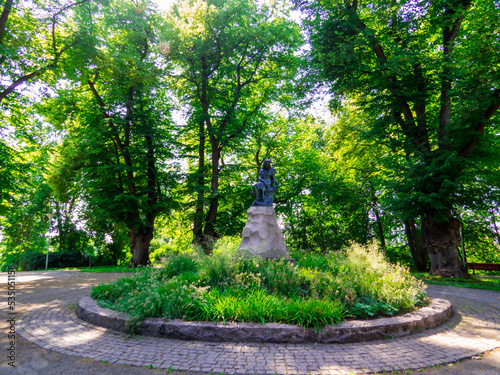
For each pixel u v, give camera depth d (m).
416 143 14.12
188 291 5.68
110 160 19.33
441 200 12.49
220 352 4.28
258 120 22.70
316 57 15.20
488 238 22.08
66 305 7.65
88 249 31.34
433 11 13.27
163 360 4.04
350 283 6.31
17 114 15.23
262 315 5.08
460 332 5.31
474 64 11.01
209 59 20.08
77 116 19.30
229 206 21.59
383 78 13.36
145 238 19.92
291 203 23.05
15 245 30.11
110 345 4.62
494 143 13.66
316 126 24.94
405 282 6.87
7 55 11.21
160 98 22.70
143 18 19.17
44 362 4.04
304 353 4.23
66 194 20.36
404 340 4.82
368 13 15.81
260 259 7.70
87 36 14.37
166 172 21.50
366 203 24.38
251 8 19.17
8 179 14.79
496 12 10.91
